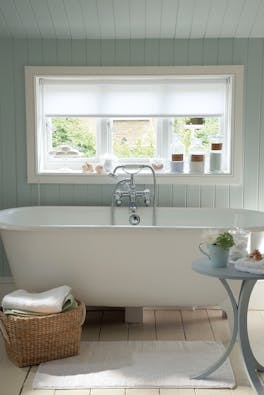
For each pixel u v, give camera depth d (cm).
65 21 307
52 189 327
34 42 319
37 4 296
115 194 320
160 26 309
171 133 335
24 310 235
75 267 267
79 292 271
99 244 263
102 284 269
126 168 328
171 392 211
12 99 322
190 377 221
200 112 325
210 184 323
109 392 211
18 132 324
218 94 325
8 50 320
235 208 315
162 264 265
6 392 211
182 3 293
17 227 264
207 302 271
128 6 295
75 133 337
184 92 325
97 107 327
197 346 252
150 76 318
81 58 319
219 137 329
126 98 326
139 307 285
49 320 231
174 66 316
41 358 235
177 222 319
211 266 206
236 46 316
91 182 324
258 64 316
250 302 308
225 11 298
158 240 261
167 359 238
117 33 314
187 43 317
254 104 318
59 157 338
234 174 321
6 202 328
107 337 266
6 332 233
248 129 320
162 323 286
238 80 315
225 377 221
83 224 320
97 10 298
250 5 294
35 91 321
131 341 259
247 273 196
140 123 335
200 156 324
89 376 222
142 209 319
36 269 270
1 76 321
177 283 268
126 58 318
